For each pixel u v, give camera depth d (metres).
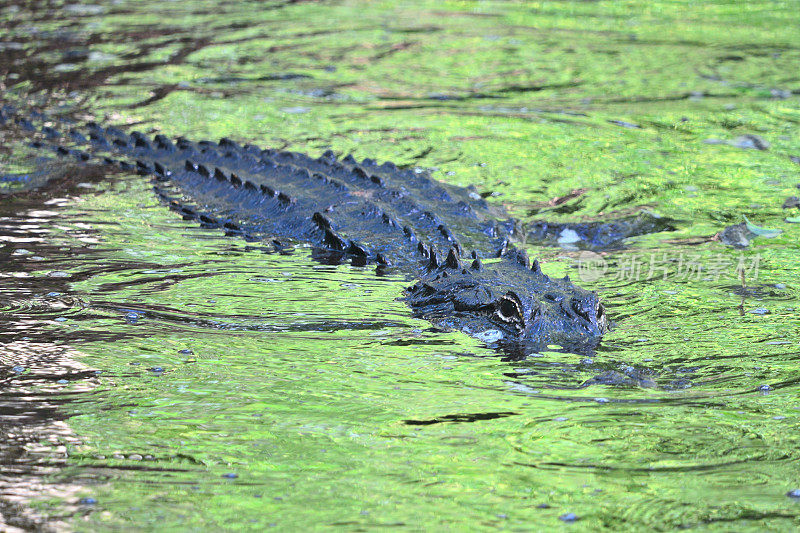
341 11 45.97
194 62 36.59
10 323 14.55
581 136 27.75
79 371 12.77
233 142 26.30
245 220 21.42
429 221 20.42
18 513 9.11
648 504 9.27
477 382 12.60
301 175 23.64
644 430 10.94
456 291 16.06
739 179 23.58
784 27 41.25
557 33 41.09
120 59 36.97
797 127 27.86
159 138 27.41
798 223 20.28
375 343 14.22
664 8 46.16
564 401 11.88
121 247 19.09
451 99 32.12
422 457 10.37
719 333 14.20
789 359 13.02
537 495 9.52
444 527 8.92
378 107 31.30
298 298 16.39
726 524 8.87
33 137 28.16
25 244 18.97
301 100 32.16
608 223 20.97
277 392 12.20
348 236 19.78
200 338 14.23
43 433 10.85
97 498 9.42
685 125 28.44
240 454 10.41
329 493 9.57
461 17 44.66
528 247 19.72
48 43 39.12
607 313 15.37
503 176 24.52
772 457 10.18
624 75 34.34
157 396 11.98
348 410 11.64
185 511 9.19
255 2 48.03
